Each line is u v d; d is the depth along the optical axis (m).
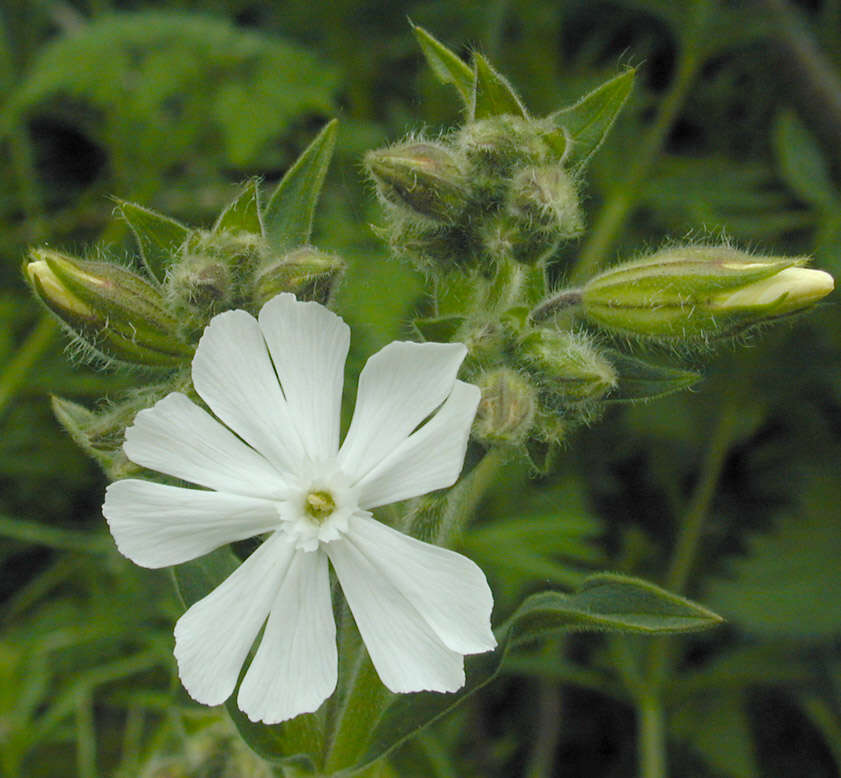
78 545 0.17
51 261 0.12
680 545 0.17
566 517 0.16
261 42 0.19
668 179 0.19
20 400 0.18
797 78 0.20
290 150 0.20
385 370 0.11
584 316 0.13
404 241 0.12
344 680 0.12
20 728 0.15
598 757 0.17
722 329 0.12
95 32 0.19
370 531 0.11
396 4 0.20
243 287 0.12
